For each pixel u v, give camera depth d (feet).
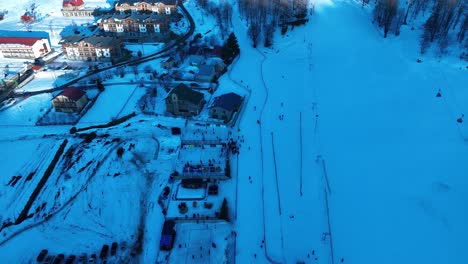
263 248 202.18
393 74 355.15
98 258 203.82
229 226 216.54
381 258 191.52
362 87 339.36
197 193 238.07
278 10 483.92
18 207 237.86
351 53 403.34
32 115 332.80
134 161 266.98
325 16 504.02
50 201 240.94
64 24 526.57
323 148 269.44
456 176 234.99
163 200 234.17
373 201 224.33
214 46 424.05
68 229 222.48
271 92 343.67
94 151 277.64
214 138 286.66
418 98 314.14
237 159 264.31
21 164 273.13
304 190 236.22
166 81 369.50
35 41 426.10
